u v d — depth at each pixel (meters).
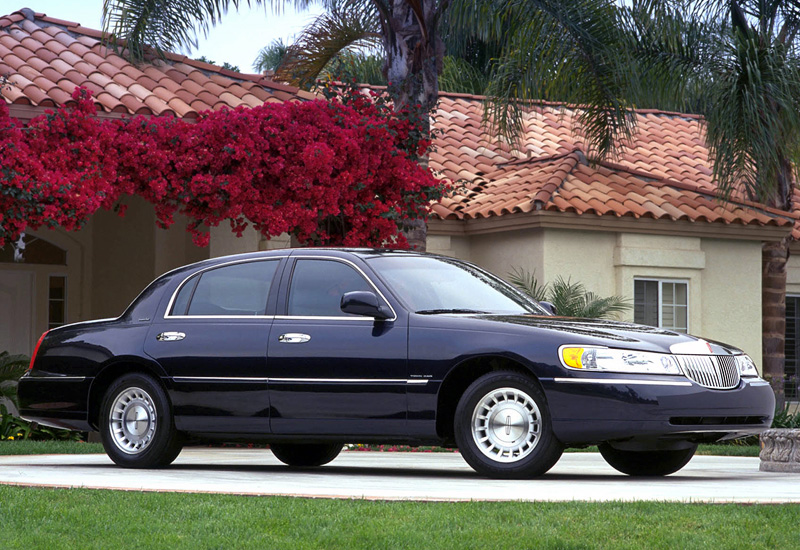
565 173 22.33
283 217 16.62
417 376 9.69
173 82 19.28
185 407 10.64
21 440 17.64
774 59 20.02
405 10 18.27
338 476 10.26
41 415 11.46
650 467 10.82
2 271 21.72
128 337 11.02
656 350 9.38
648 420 9.15
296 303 10.41
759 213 22.58
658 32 20.08
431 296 10.28
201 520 6.90
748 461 13.84
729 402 9.45
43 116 15.54
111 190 15.93
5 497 7.96
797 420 21.81
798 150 20.94
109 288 22.00
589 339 9.39
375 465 12.23
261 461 12.92
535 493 8.30
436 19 18.30
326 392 10.01
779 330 23.16
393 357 9.80
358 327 10.05
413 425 9.72
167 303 11.02
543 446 9.37
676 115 30.16
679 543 6.11
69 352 11.33
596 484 9.30
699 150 27.81
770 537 6.29
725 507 7.38
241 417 10.37
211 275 10.96
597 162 23.11
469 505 7.42
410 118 17.77
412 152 17.88
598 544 6.09
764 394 9.84
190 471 10.80
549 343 9.39
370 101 17.70
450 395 9.91
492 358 9.62
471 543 6.07
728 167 20.41
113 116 17.41
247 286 10.73
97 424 11.36
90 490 8.45
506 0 19.28
